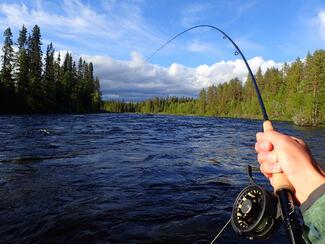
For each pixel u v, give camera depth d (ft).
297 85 254.06
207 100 418.72
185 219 20.29
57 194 24.50
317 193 3.05
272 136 3.73
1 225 19.02
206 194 25.29
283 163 3.45
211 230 18.78
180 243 17.34
